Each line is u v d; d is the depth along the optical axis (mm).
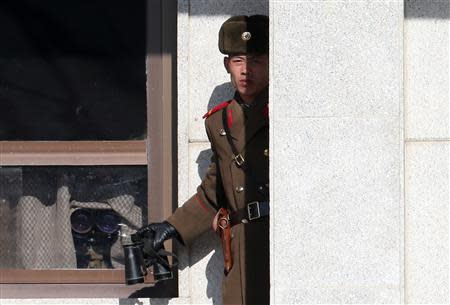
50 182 21766
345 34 17516
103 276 21531
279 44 17578
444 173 20203
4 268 21703
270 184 17625
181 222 20234
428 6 20172
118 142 21609
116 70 21797
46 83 21859
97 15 21828
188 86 20766
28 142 21703
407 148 20219
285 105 17594
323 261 17609
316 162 17562
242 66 19531
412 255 20219
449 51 20188
